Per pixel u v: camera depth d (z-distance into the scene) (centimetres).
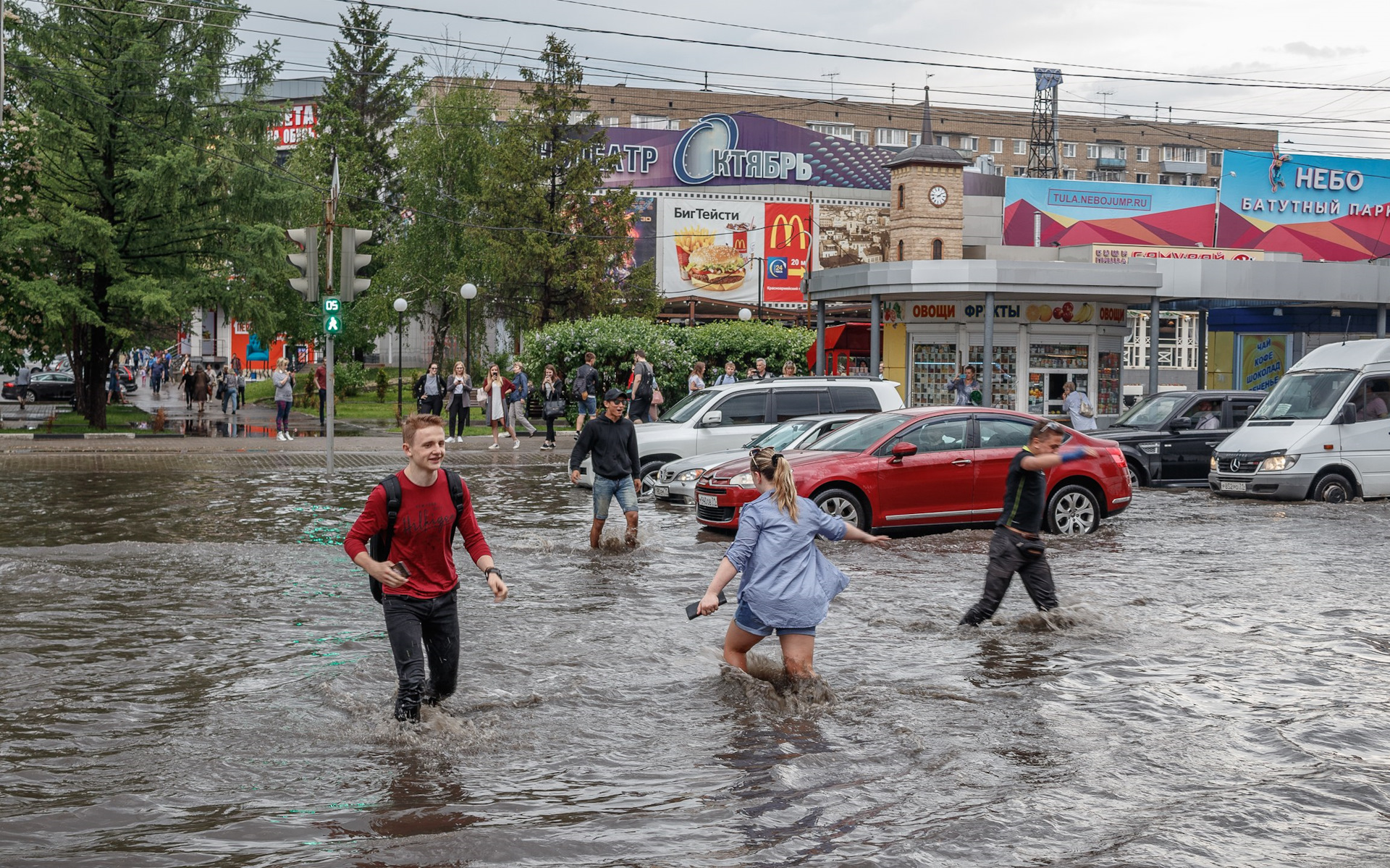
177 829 467
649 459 1761
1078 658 771
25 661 736
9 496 1688
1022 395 3175
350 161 6019
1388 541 1348
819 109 9731
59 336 3186
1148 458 1975
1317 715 641
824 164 6794
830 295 3353
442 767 549
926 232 3772
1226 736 603
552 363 3434
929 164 3756
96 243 2981
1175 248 3750
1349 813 492
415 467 605
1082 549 1275
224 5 3203
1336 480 1753
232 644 789
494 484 1972
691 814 488
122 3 3081
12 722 611
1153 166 10719
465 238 5216
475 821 478
